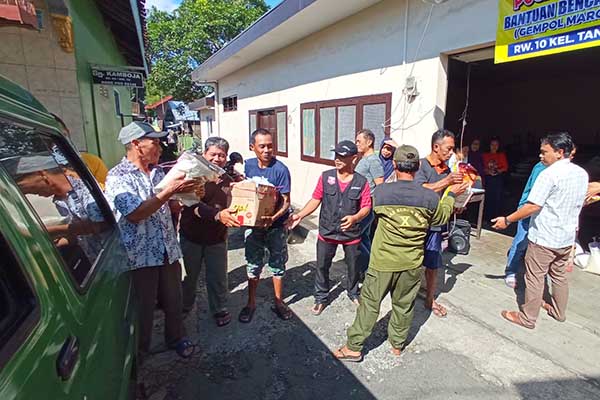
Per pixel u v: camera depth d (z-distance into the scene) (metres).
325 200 3.09
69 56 4.34
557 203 2.66
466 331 2.98
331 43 6.00
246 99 10.17
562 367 2.52
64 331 0.97
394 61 4.74
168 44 22.22
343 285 3.93
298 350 2.78
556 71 8.71
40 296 0.93
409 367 2.56
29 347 0.80
